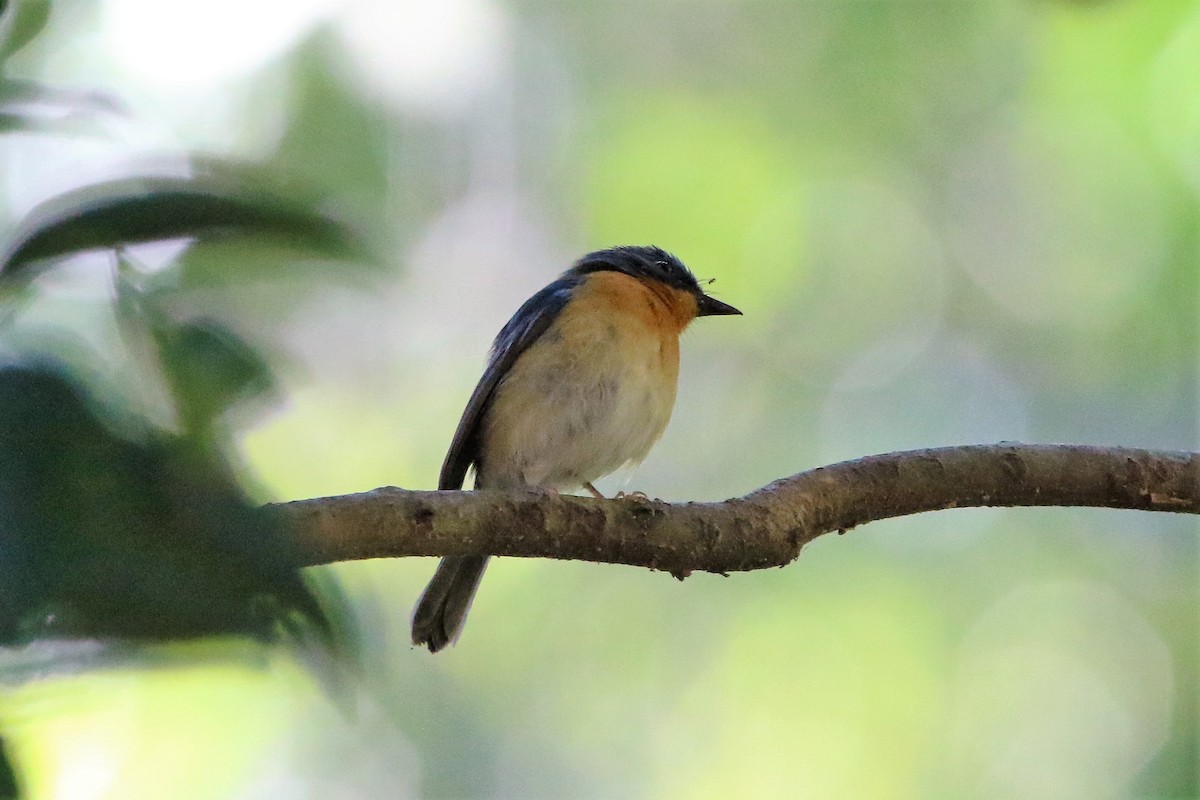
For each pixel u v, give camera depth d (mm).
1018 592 13125
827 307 15172
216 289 2635
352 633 2301
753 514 6523
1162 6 13711
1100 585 13094
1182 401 13773
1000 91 15133
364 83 14070
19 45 3066
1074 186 14750
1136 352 14195
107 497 1856
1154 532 13305
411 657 12273
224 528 1920
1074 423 14281
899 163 15484
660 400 9555
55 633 1827
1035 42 14688
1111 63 14234
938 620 12984
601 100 15617
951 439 14508
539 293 9992
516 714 12383
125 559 1833
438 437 13000
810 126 15594
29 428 1859
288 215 2566
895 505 6715
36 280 2416
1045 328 14742
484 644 12633
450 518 5883
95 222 2432
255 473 2188
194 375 2299
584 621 12984
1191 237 13898
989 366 14836
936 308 15156
